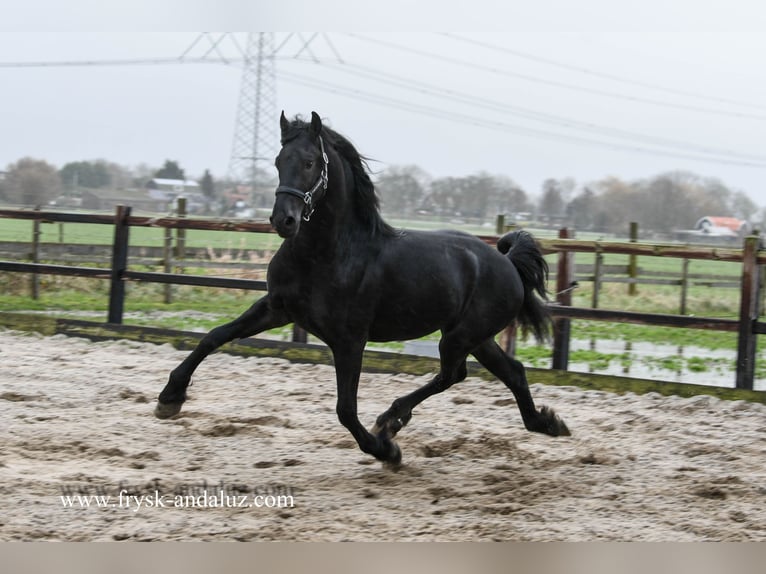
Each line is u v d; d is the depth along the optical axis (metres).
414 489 7.93
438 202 77.19
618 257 41.28
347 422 8.12
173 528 6.54
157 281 15.36
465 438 9.63
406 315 8.43
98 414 10.19
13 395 10.73
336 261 8.00
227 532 6.51
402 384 12.98
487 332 9.20
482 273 9.11
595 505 7.64
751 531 7.03
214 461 8.59
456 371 9.30
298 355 14.22
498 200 90.19
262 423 10.19
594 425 10.93
